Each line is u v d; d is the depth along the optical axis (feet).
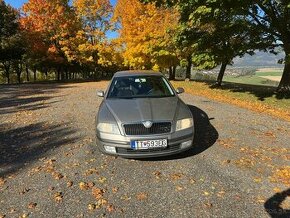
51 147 21.50
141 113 17.17
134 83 21.67
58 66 137.59
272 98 44.27
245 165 16.92
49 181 15.55
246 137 22.50
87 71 197.47
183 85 72.74
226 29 49.65
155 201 13.10
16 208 12.95
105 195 13.83
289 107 36.06
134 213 12.19
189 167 16.71
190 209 12.35
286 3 35.24
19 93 62.75
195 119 29.14
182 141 16.98
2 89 74.84
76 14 115.96
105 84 90.58
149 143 16.39
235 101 41.86
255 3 40.86
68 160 18.53
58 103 44.11
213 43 52.01
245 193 13.58
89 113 34.19
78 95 55.11
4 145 22.62
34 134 25.54
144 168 16.78
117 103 19.07
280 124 26.68
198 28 51.90
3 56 118.62
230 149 19.72
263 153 18.93
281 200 12.91
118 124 16.69
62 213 12.39
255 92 52.34
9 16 117.50
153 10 81.46
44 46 114.52
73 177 15.94
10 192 14.48
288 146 20.31
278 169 16.26
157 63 85.97
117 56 115.55
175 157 18.33
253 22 47.80
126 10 88.02
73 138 23.56
